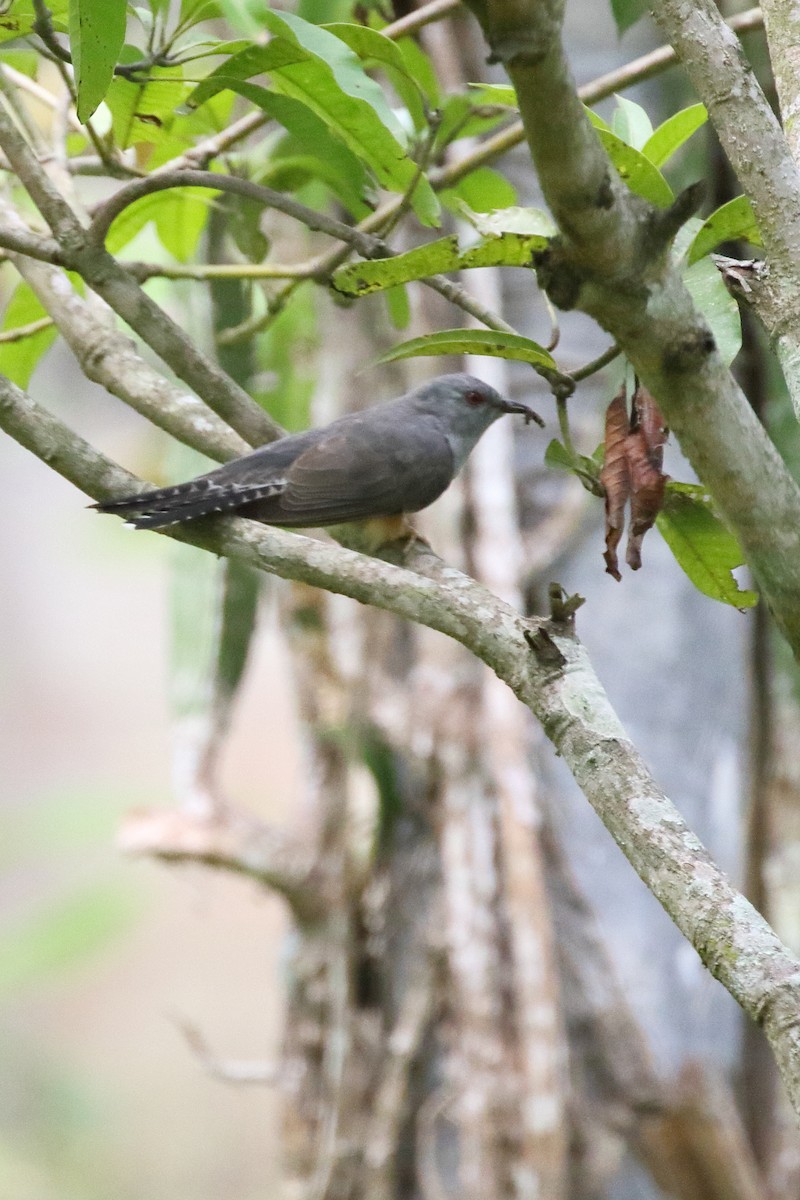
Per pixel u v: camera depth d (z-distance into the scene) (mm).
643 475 5641
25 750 28859
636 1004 10242
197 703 10750
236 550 6398
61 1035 22094
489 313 6512
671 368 4324
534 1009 9820
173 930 23484
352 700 10758
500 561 10539
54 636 30312
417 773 10562
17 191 9883
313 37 6203
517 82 3674
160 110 7453
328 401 11383
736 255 9703
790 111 5559
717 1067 10422
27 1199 19594
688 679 11016
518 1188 9680
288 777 25375
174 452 10383
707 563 6586
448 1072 10234
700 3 5020
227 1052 22578
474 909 10070
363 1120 10461
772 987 4113
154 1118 21312
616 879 10406
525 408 9734
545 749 10594
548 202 3998
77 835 17078
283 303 8859
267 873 10742
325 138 7012
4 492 30750
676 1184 9977
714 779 11055
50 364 21828
